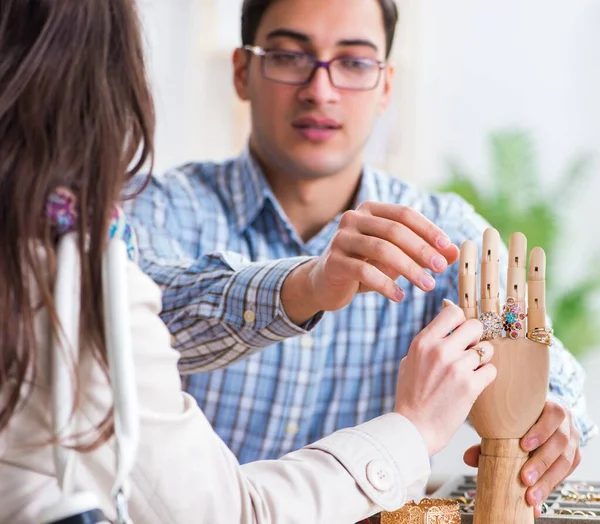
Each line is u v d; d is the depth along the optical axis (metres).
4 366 0.74
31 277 0.76
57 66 0.76
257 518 0.85
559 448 1.13
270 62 1.67
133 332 0.79
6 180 0.75
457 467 4.84
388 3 1.71
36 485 0.77
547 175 6.54
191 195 1.79
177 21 6.39
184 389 1.71
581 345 5.53
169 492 0.79
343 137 1.68
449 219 1.84
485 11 6.73
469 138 6.72
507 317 1.11
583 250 5.86
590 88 6.61
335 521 0.89
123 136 0.80
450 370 1.00
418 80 6.63
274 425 1.72
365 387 1.76
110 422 0.75
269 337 1.36
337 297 1.22
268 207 1.78
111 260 0.76
